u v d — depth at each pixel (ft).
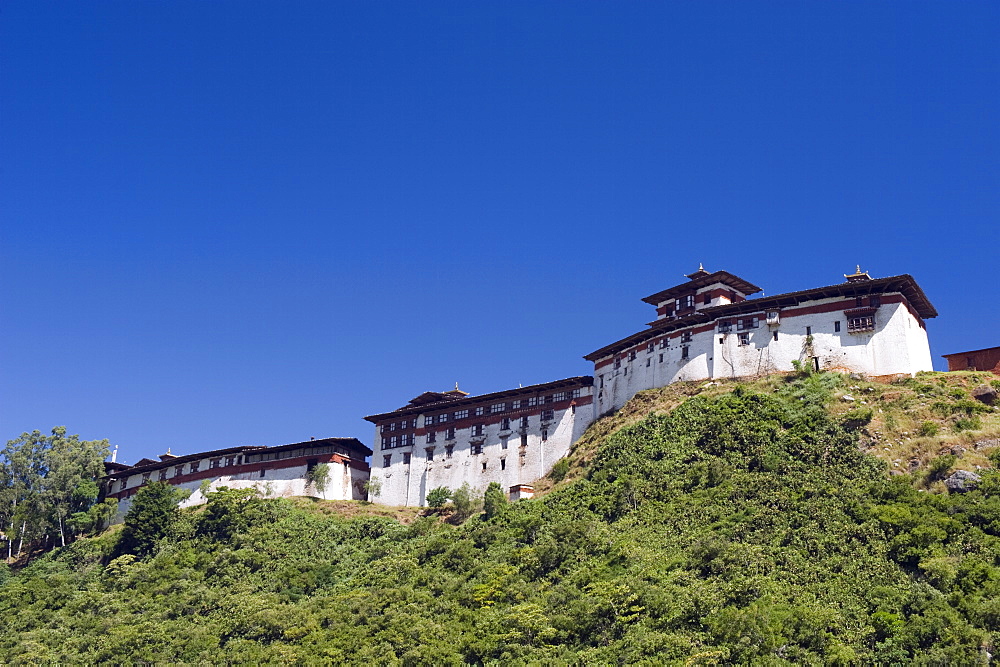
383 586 313.94
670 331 396.57
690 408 354.54
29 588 371.56
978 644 205.87
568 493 345.51
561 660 239.30
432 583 307.58
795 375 353.10
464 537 340.59
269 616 300.20
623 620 245.04
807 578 244.83
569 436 411.95
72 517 465.47
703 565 260.83
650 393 387.14
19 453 473.26
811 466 300.61
